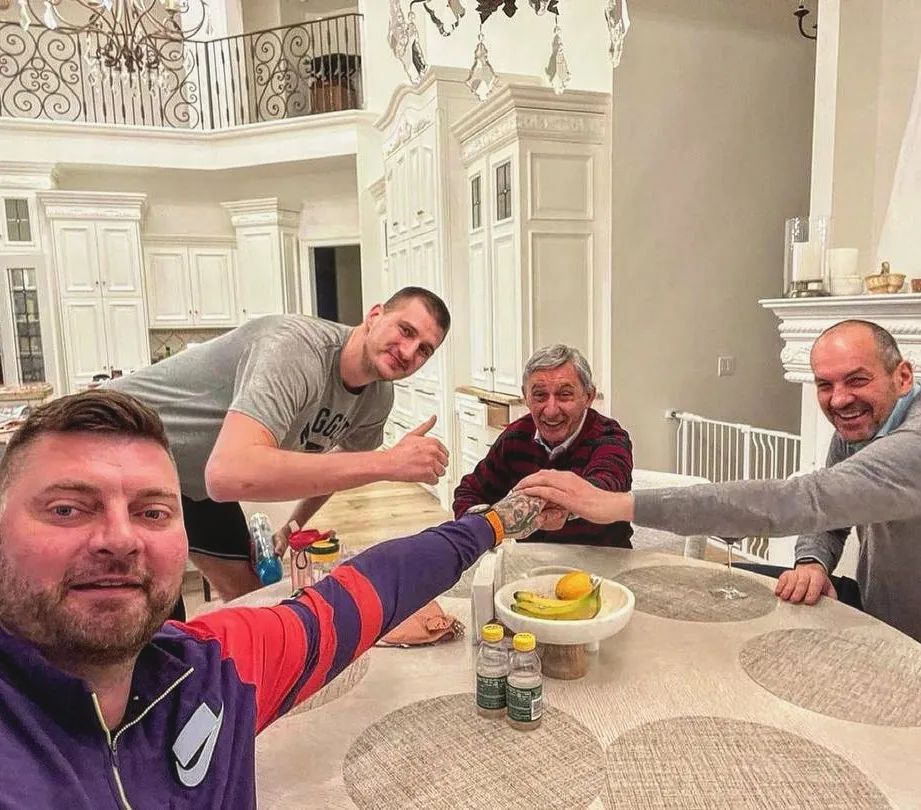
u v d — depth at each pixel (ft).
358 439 6.75
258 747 3.12
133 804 2.06
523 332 12.94
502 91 12.30
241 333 5.66
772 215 13.70
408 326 5.56
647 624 4.34
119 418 2.09
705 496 4.49
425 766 2.97
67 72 26.25
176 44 26.48
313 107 24.49
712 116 13.12
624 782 2.84
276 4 27.25
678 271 13.33
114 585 1.99
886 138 9.90
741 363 13.88
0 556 1.96
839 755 3.00
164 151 23.31
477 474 6.80
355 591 3.22
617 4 6.57
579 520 6.18
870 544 5.31
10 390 15.39
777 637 4.15
